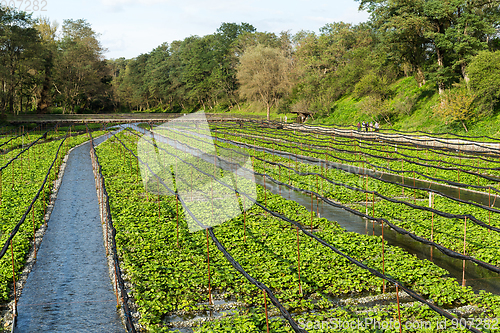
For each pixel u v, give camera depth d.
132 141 38.22
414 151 31.31
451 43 39.19
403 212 15.02
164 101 122.25
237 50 103.31
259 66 73.94
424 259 10.80
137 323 7.92
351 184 20.39
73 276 10.20
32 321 8.09
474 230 12.62
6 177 22.25
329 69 72.94
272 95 75.88
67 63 82.12
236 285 9.27
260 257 10.80
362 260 10.62
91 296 9.15
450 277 9.64
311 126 51.16
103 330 7.78
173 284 9.30
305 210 15.91
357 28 75.00
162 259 10.85
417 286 9.20
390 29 44.50
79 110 99.56
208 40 112.88
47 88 79.25
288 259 10.64
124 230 13.20
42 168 25.59
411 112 46.41
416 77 48.75
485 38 44.09
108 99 113.56
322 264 10.27
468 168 24.23
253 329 7.30
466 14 38.16
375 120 49.25
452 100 37.34
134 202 16.83
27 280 9.98
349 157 29.38
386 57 49.97
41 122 63.94
